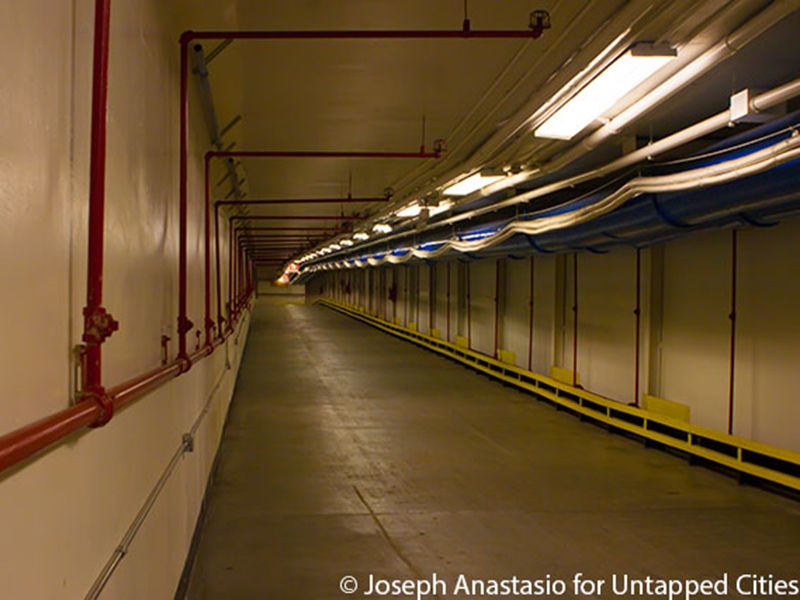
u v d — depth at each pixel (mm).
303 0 3551
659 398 7230
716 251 6410
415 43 4125
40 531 1351
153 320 2693
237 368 11727
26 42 1262
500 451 6758
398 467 6125
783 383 5504
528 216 7703
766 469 5324
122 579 2115
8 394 1184
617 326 8172
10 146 1182
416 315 18641
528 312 10945
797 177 3924
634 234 6055
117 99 2008
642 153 4918
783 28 3494
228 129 5699
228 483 5590
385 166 8055
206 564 3889
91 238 1603
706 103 4910
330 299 37406
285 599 3432
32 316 1306
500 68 4559
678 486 5559
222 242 7527
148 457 2562
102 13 1599
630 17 2877
